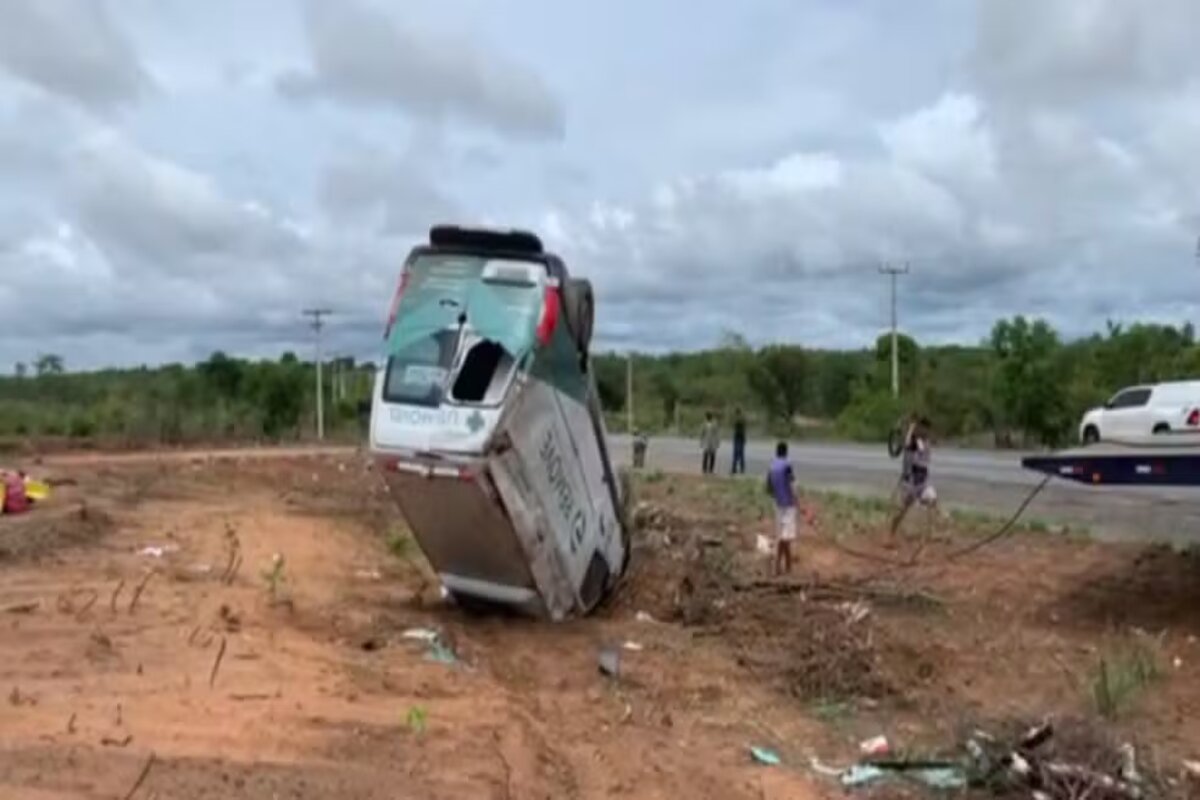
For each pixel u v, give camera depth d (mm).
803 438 64812
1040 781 8727
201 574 15594
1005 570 18250
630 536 16547
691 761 9117
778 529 18719
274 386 63625
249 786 7180
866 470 38625
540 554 13242
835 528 22906
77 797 6719
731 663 12375
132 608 12578
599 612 14703
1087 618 15117
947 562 19062
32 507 23797
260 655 10852
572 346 13461
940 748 9734
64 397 67812
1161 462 14789
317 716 9070
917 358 71062
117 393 66500
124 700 9016
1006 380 54531
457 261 13031
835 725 10492
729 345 86875
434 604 14562
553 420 13211
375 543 21188
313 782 7398
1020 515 23766
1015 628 14469
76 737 7949
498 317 12641
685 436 69562
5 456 41969
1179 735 10406
